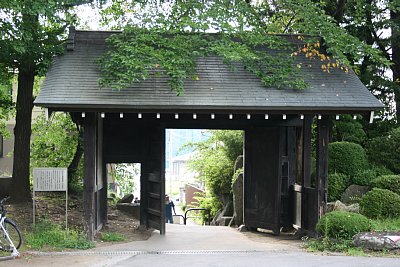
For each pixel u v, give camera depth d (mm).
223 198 21109
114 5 17219
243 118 14047
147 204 14422
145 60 11117
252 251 10836
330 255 9914
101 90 11492
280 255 10094
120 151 14195
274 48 13242
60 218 13844
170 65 11031
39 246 10430
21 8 11047
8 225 11875
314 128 17672
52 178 12039
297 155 14594
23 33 11977
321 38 13633
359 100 11883
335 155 15703
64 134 18844
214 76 12555
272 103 11438
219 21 12219
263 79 12195
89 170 11594
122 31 12938
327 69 13008
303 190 13367
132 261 9367
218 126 14102
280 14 15953
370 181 14875
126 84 10742
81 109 11109
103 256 9805
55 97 11008
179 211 36594
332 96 11992
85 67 12430
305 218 13148
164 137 13375
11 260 8930
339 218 11078
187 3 12773
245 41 12977
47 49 12789
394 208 12734
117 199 21062
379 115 19312
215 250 11039
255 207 14656
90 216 11562
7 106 15117
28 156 15203
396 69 20125
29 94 15141
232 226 17641
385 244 10055
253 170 14773
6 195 16500
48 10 11469
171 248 11297
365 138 17812
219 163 21469
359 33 19031
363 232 10750
